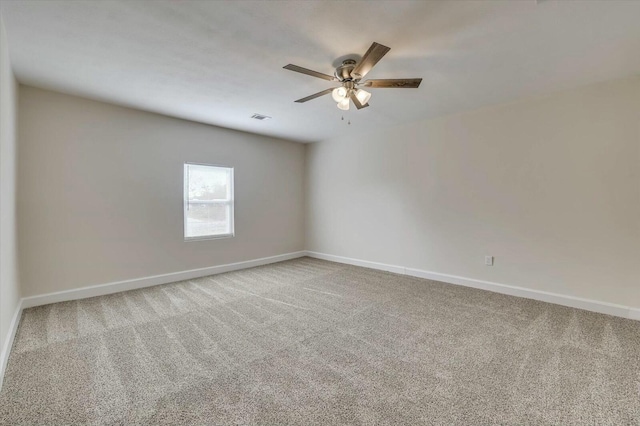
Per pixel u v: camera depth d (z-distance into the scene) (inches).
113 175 146.1
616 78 115.0
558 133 129.3
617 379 76.1
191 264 176.6
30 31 83.0
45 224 128.0
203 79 115.3
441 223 167.9
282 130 198.7
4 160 87.1
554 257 131.9
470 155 155.7
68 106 132.7
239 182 199.9
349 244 214.8
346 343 95.9
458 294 144.9
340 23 79.1
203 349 92.0
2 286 82.4
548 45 90.0
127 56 97.7
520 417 63.2
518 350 91.0
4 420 62.0
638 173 113.0
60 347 92.6
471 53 94.9
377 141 195.9
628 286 115.8
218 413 64.5
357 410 65.5
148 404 67.1
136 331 104.3
